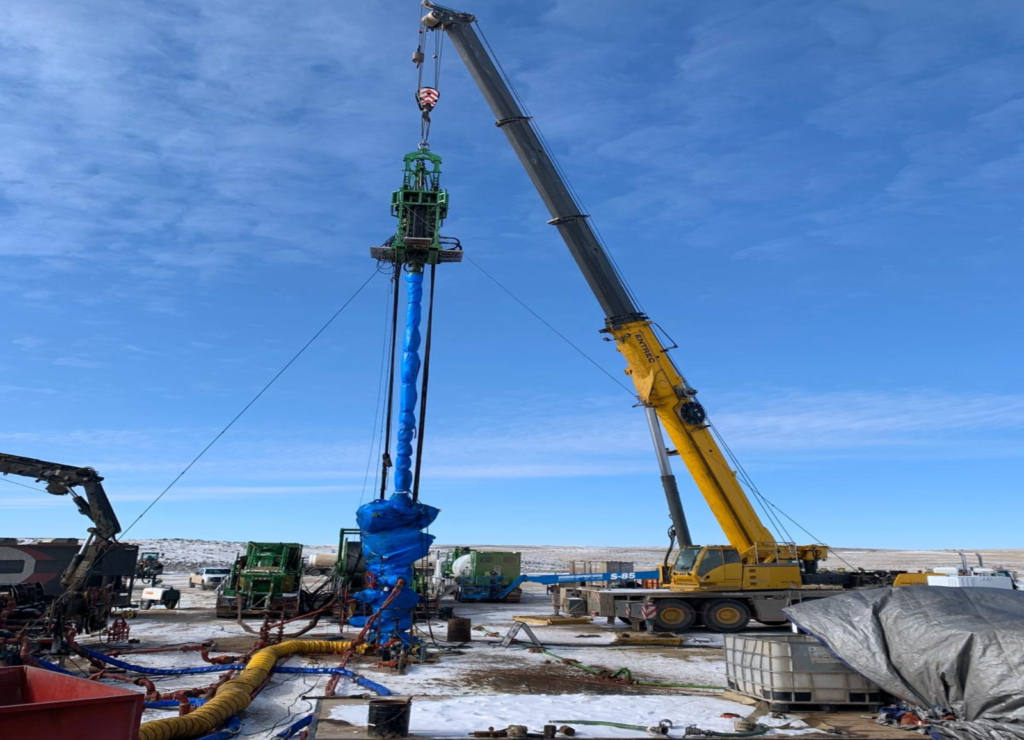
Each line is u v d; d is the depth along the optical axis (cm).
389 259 1873
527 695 1194
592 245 2275
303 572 2741
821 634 1070
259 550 2680
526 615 2970
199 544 9612
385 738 881
